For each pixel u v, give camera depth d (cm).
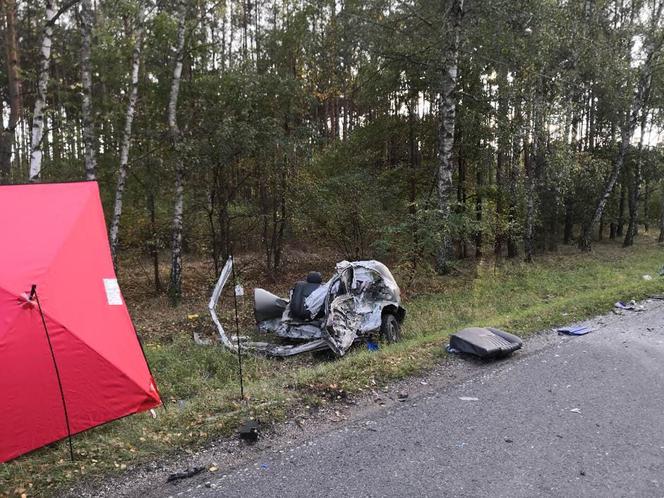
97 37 1350
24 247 489
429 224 1373
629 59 2067
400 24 1555
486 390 550
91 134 1159
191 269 1830
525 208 1991
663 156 2527
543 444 419
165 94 1347
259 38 1617
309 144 1491
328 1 1572
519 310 1006
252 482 373
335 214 1486
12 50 1375
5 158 1366
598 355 662
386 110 1822
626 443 416
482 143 1711
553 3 1570
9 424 427
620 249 2417
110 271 557
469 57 1551
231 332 975
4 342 429
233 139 1280
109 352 492
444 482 365
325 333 764
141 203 1488
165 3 1330
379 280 923
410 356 662
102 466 396
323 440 440
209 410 497
